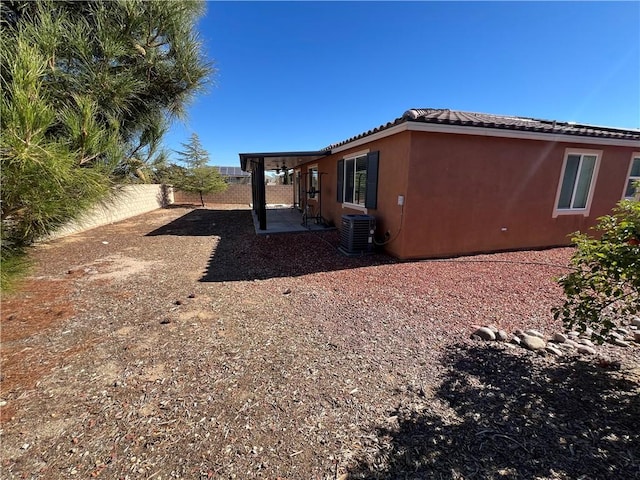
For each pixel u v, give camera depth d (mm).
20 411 1976
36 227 2008
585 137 6422
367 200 7270
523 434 1741
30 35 2320
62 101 2340
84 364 2537
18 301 3922
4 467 1555
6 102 1519
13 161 1471
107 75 2814
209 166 20203
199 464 1581
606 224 2469
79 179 1866
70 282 4730
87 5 3043
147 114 3648
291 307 3779
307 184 13766
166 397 2129
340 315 3537
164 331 3141
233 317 3486
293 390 2205
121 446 1699
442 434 1766
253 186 13953
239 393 2172
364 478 1492
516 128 5898
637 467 1494
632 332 3059
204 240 8305
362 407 2021
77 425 1859
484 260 5980
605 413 1895
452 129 5535
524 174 6430
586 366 2459
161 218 13125
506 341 2928
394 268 5488
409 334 3072
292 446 1701
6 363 2543
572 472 1478
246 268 5605
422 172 5684
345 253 6637
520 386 2209
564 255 6320
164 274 5207
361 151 7543
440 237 6113
